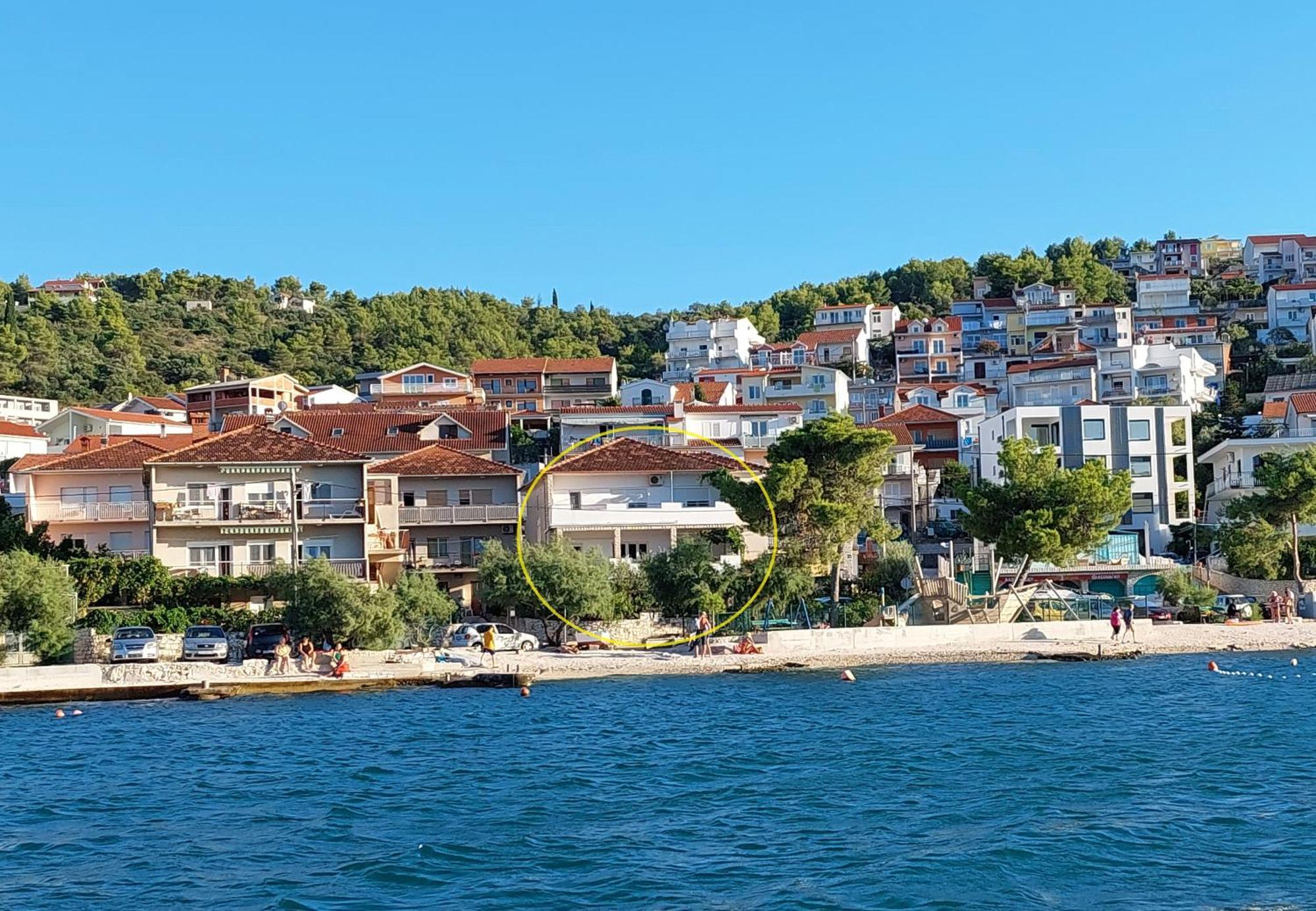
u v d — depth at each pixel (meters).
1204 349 198.25
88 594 81.06
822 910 30.53
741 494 85.69
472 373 195.00
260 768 48.00
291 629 75.56
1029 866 33.53
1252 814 38.47
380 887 32.72
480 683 70.69
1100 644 79.12
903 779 44.09
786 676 72.75
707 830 37.81
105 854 36.12
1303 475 93.50
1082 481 84.44
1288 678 68.00
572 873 33.66
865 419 175.25
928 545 116.88
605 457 99.38
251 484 90.62
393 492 96.06
